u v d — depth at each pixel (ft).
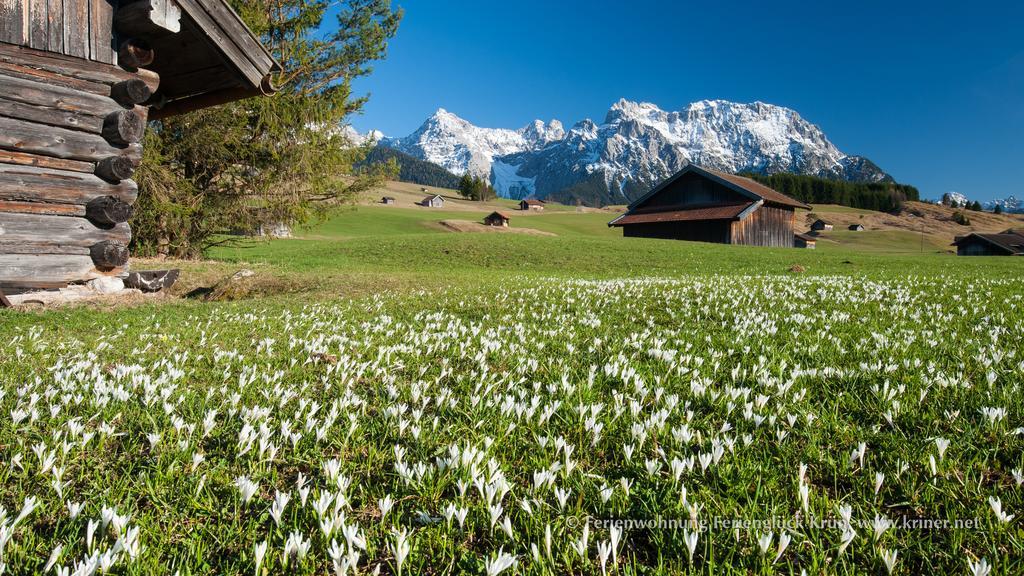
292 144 80.28
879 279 48.80
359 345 20.79
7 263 29.19
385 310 33.04
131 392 14.20
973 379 14.34
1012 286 39.50
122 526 7.22
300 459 10.01
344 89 87.86
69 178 30.96
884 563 6.85
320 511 7.32
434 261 106.73
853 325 23.77
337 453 10.51
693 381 13.96
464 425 11.85
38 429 11.44
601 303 33.68
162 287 41.16
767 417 11.66
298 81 85.66
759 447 10.53
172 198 73.00
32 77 29.25
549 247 123.65
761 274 79.20
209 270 61.05
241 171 80.18
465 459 9.04
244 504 8.54
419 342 21.48
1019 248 270.05
